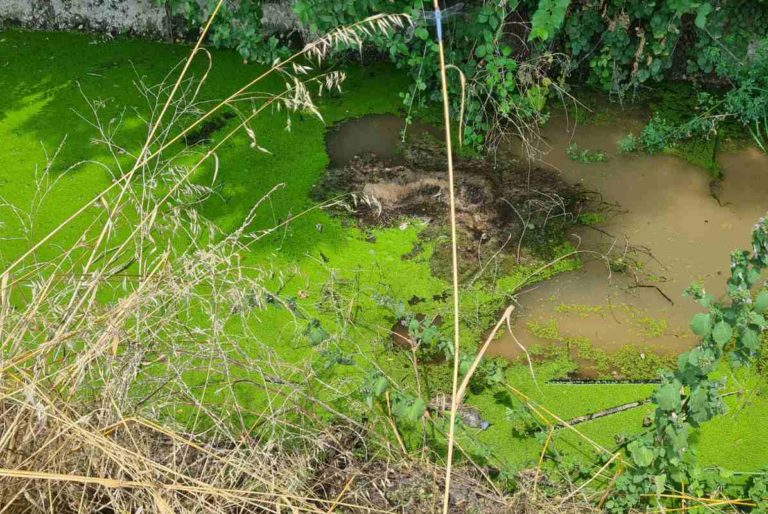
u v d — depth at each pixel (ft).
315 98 16.75
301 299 12.41
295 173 14.90
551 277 13.04
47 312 9.04
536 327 12.18
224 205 14.12
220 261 9.46
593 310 12.47
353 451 10.13
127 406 8.95
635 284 12.91
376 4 14.74
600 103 16.84
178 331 9.98
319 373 11.20
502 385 11.25
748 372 11.44
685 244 13.65
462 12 15.24
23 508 8.14
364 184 14.69
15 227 13.41
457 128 16.05
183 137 15.58
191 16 16.96
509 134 15.93
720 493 9.57
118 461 7.57
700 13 14.52
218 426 9.16
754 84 16.07
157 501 7.25
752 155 15.57
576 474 10.07
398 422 10.60
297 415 10.44
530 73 15.43
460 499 9.57
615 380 11.37
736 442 10.50
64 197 14.16
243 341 11.57
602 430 10.62
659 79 16.87
